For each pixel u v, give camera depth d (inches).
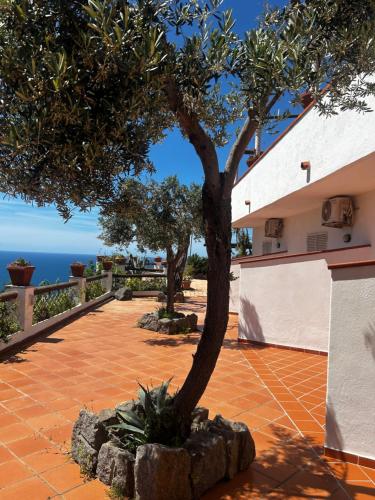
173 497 108.4
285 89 105.4
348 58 114.1
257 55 105.4
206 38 110.5
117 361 254.7
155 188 364.2
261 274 321.4
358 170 246.2
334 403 140.6
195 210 364.5
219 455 120.4
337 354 141.1
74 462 129.0
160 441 121.8
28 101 86.3
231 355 282.4
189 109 115.0
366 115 219.8
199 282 844.0
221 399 193.6
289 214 425.7
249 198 431.5
